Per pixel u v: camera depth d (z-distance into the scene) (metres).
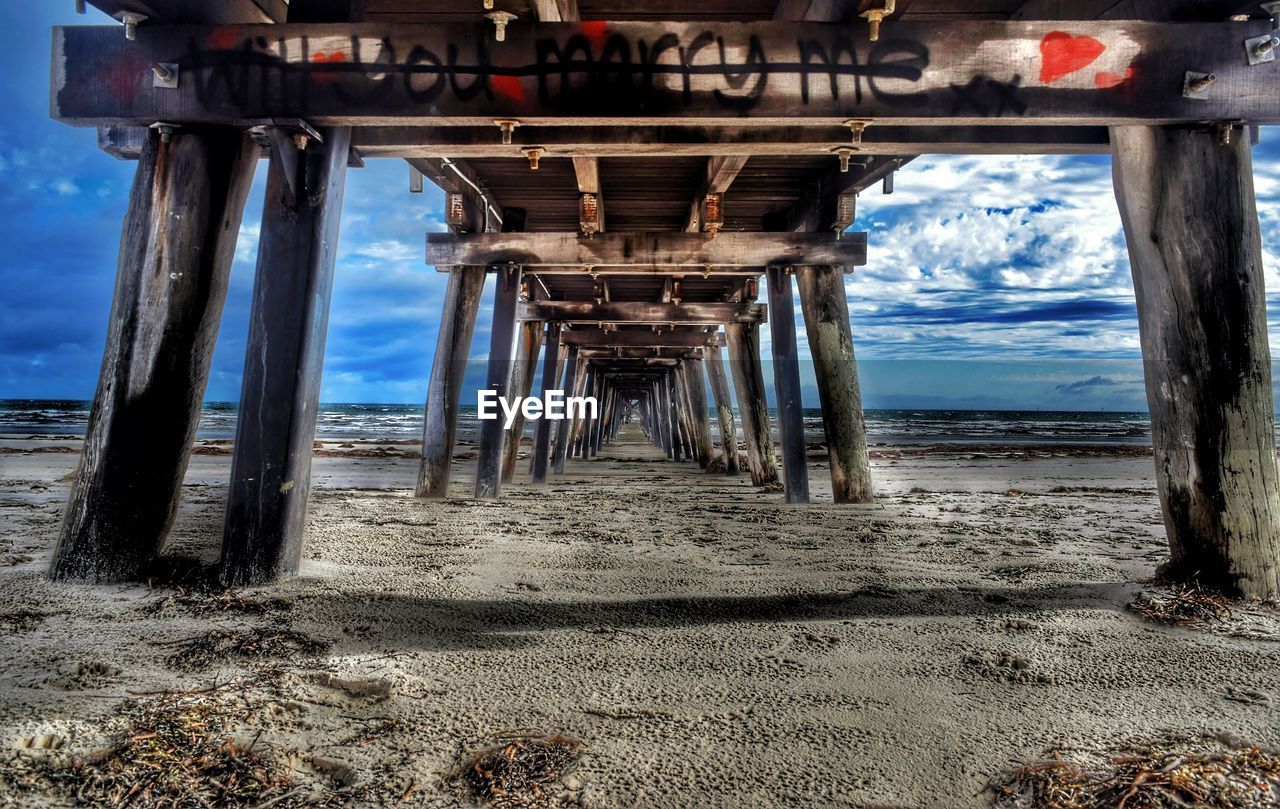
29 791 1.51
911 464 16.67
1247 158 3.23
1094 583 3.49
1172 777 1.62
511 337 7.51
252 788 1.57
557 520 5.57
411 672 2.25
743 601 3.15
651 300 13.30
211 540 4.20
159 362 3.21
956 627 2.79
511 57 3.18
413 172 6.48
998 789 1.62
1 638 2.43
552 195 7.75
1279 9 3.21
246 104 3.16
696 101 3.19
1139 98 3.18
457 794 1.57
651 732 1.88
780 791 1.61
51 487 7.78
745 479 11.84
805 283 7.15
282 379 3.23
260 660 2.31
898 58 3.19
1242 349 3.12
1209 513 3.12
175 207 3.23
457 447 21.05
